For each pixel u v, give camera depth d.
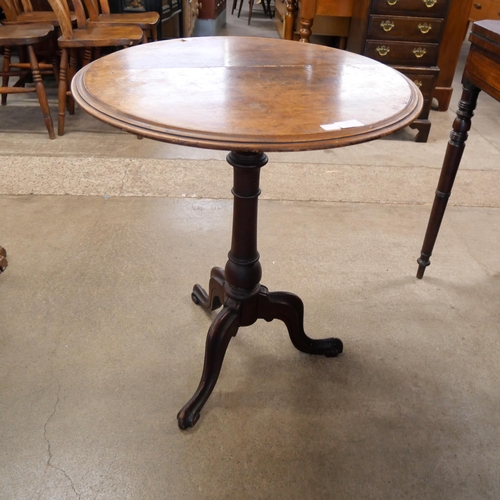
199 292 1.48
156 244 1.77
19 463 1.04
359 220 1.97
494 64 1.19
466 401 1.23
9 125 2.68
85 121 2.76
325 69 1.03
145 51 1.13
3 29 2.42
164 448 1.09
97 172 2.23
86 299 1.50
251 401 1.21
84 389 1.22
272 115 0.77
